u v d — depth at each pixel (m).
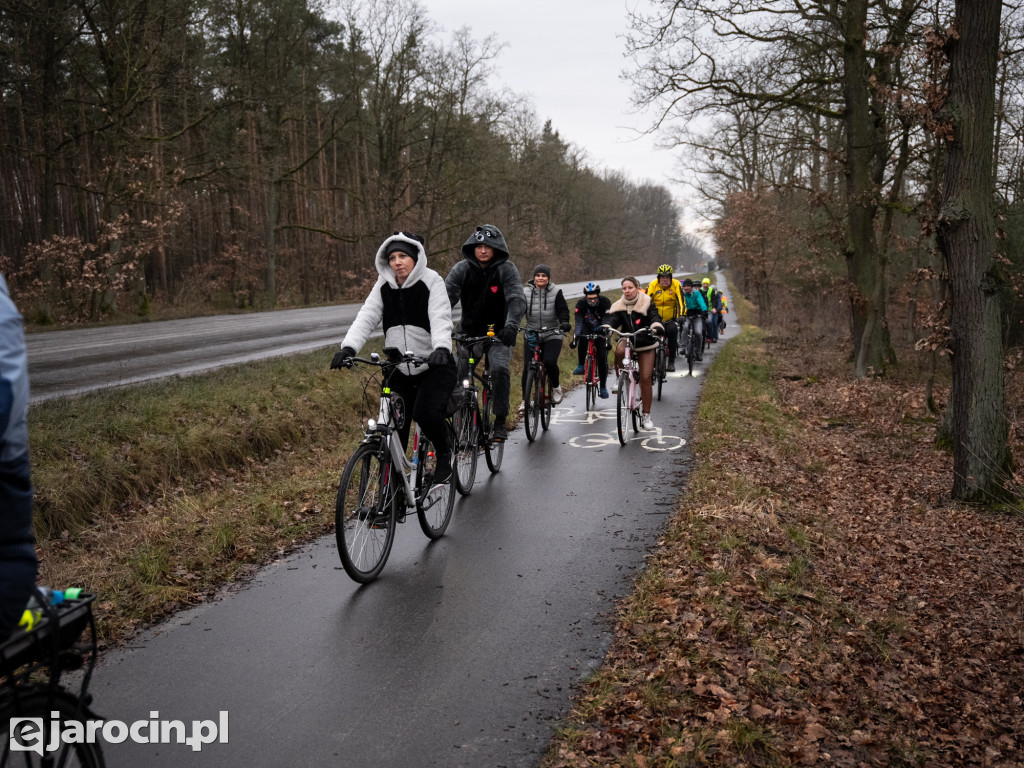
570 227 72.50
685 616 4.11
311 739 3.04
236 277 38.00
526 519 6.07
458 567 4.99
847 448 9.37
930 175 12.98
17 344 1.78
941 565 5.45
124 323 19.95
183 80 24.12
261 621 4.16
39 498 5.66
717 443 8.80
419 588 4.63
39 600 1.98
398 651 3.81
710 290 23.06
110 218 23.34
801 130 18.27
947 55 6.79
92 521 5.95
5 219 27.67
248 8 31.30
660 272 14.44
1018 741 3.34
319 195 41.44
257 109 30.00
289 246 43.16
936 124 6.76
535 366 9.12
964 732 3.38
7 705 2.01
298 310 26.55
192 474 7.13
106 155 23.34
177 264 41.25
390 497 4.92
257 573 4.89
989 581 5.16
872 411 11.80
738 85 15.37
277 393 9.34
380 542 4.86
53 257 22.58
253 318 22.12
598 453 8.55
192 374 9.76
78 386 9.45
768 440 9.28
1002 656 4.13
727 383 13.95
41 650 1.99
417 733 3.09
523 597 4.49
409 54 33.34
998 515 6.66
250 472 7.48
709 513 5.94
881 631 4.28
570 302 30.30
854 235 16.22
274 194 33.78
